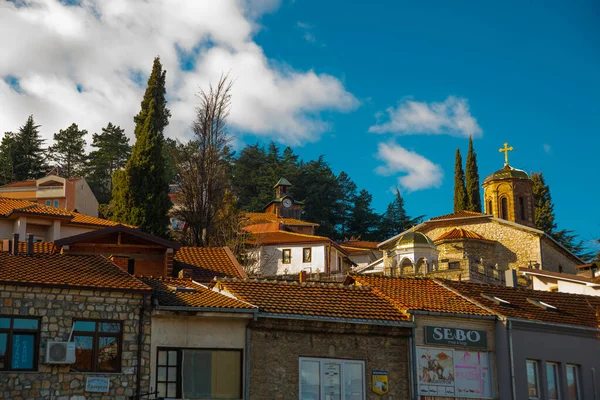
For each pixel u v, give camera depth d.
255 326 27.91
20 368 24.73
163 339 26.91
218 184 63.97
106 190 115.31
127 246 39.72
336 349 28.78
